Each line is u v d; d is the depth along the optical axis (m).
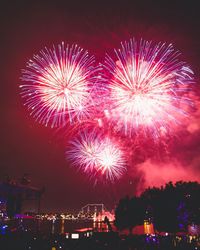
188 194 63.41
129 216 72.25
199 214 62.47
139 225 72.50
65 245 33.38
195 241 41.19
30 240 33.16
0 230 35.06
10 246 31.88
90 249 33.38
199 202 62.75
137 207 70.94
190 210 62.69
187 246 40.53
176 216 62.75
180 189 64.00
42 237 34.75
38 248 32.50
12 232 34.44
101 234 34.50
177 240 41.62
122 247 34.47
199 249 40.44
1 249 31.39
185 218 62.44
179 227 62.47
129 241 36.53
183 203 63.00
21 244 32.41
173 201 63.25
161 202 64.06
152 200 66.56
